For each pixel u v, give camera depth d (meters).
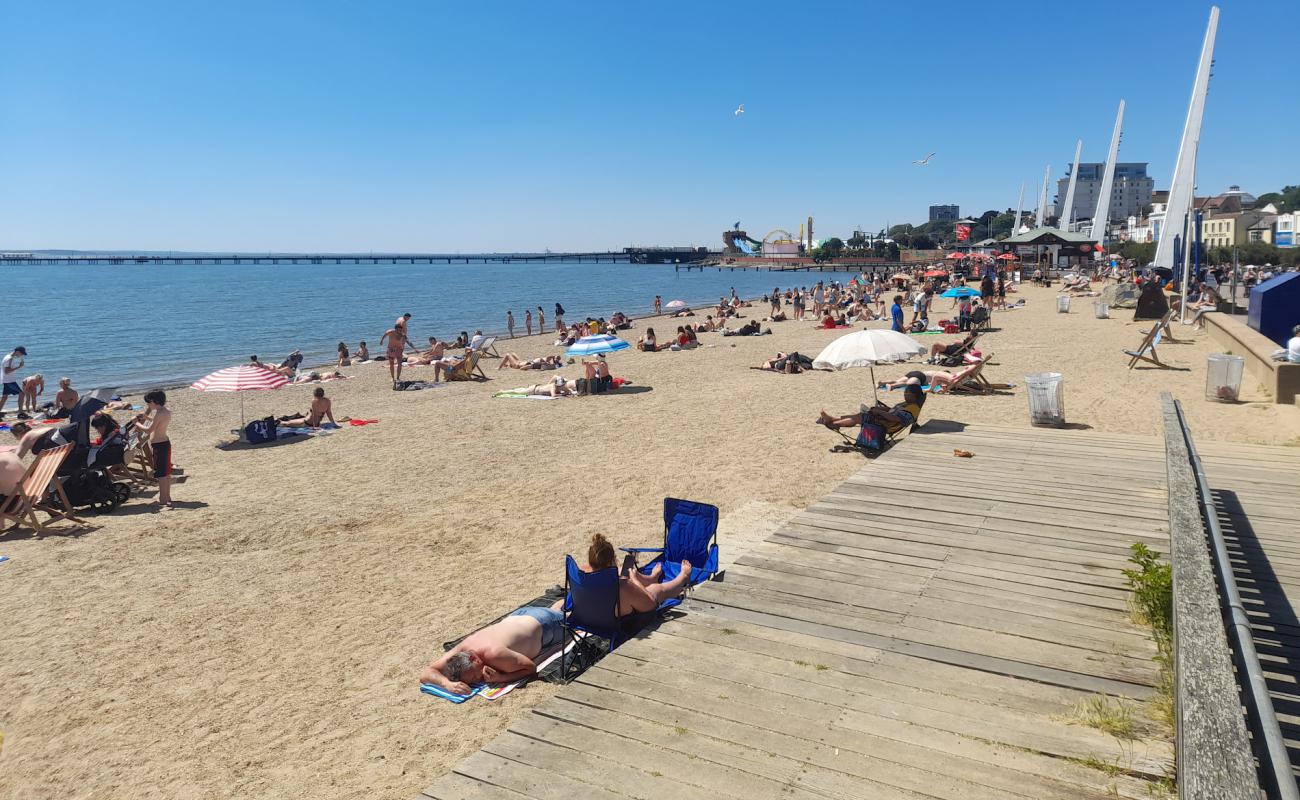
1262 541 6.12
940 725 3.83
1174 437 6.75
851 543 6.45
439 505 10.24
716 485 10.41
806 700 4.11
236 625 6.94
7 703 5.80
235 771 4.83
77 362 33.19
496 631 5.75
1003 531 6.63
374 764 4.79
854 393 17.08
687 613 5.23
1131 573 5.17
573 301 75.69
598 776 3.54
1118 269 52.25
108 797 4.67
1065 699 4.02
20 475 9.62
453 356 31.08
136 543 9.18
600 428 14.61
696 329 35.06
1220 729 2.53
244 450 14.16
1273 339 18.27
